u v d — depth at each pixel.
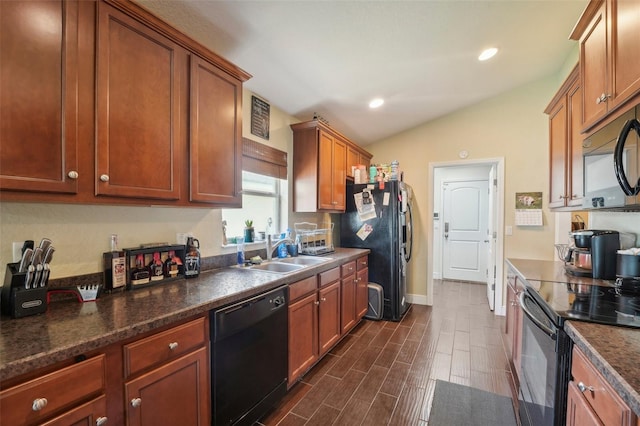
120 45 1.21
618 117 1.24
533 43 2.50
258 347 1.63
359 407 1.85
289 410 1.82
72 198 1.07
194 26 1.71
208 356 1.32
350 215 3.59
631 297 1.40
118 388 0.98
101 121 1.15
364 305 3.27
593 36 1.43
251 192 2.55
